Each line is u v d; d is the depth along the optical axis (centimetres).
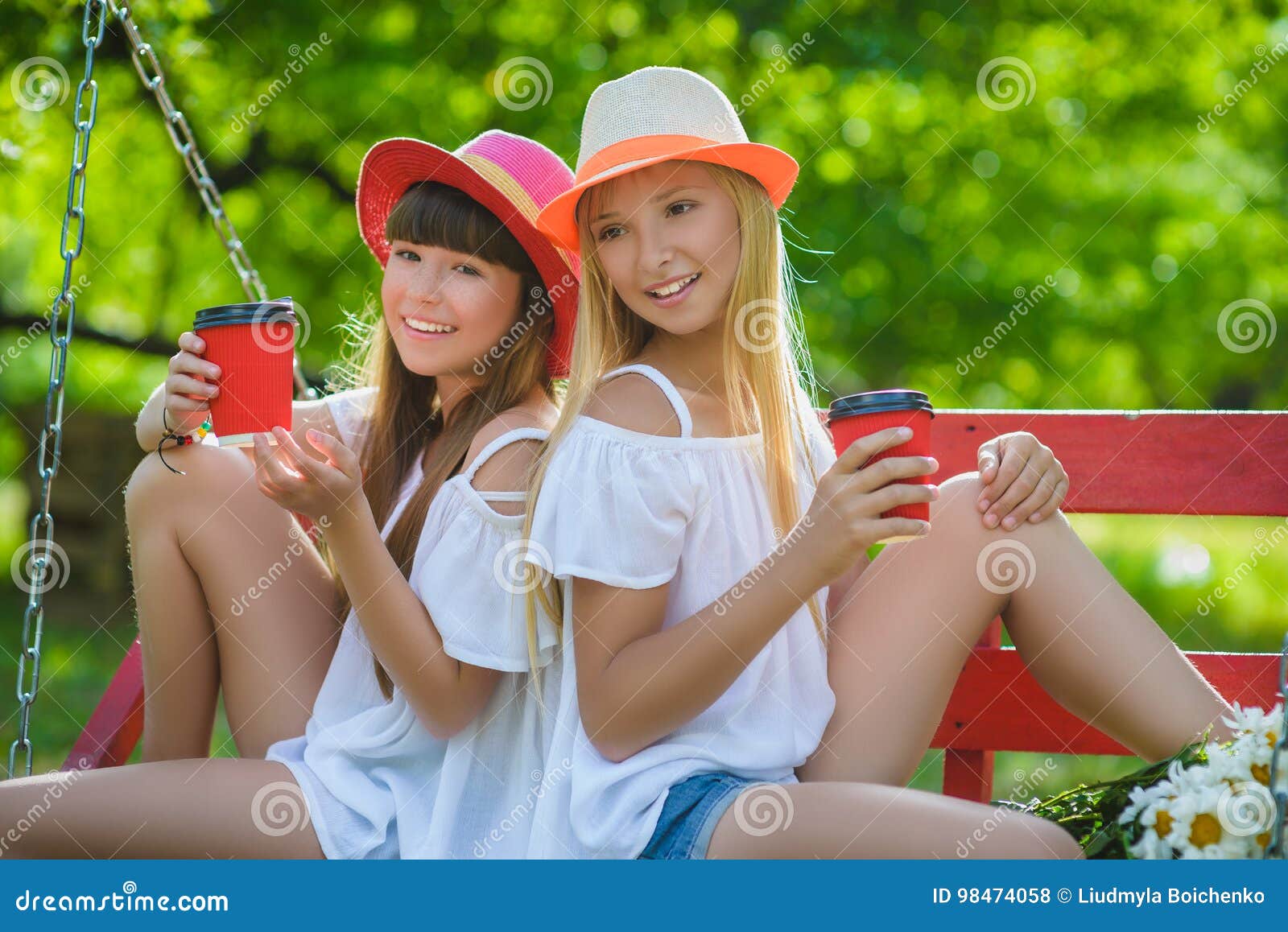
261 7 1361
